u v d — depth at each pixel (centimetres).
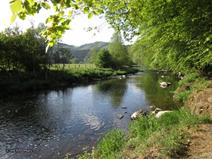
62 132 1909
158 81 5019
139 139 1163
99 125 2062
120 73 7300
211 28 733
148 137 1132
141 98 3130
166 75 6588
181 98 2555
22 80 4159
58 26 389
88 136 1803
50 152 1558
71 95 3575
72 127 2030
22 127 2050
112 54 9056
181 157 900
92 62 9619
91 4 418
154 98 3034
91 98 3303
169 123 1288
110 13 904
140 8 839
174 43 1323
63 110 2630
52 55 5703
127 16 920
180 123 1210
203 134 1048
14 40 4647
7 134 1884
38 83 4144
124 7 842
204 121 1193
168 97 2977
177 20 764
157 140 1043
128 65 9688
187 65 1958
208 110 1606
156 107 2530
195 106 1791
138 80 5475
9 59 4566
